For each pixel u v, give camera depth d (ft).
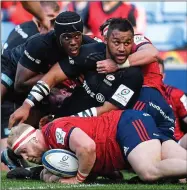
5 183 63.05
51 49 72.95
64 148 63.62
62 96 74.59
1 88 82.58
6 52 82.84
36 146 64.49
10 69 82.58
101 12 123.75
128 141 62.28
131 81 69.00
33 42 73.82
